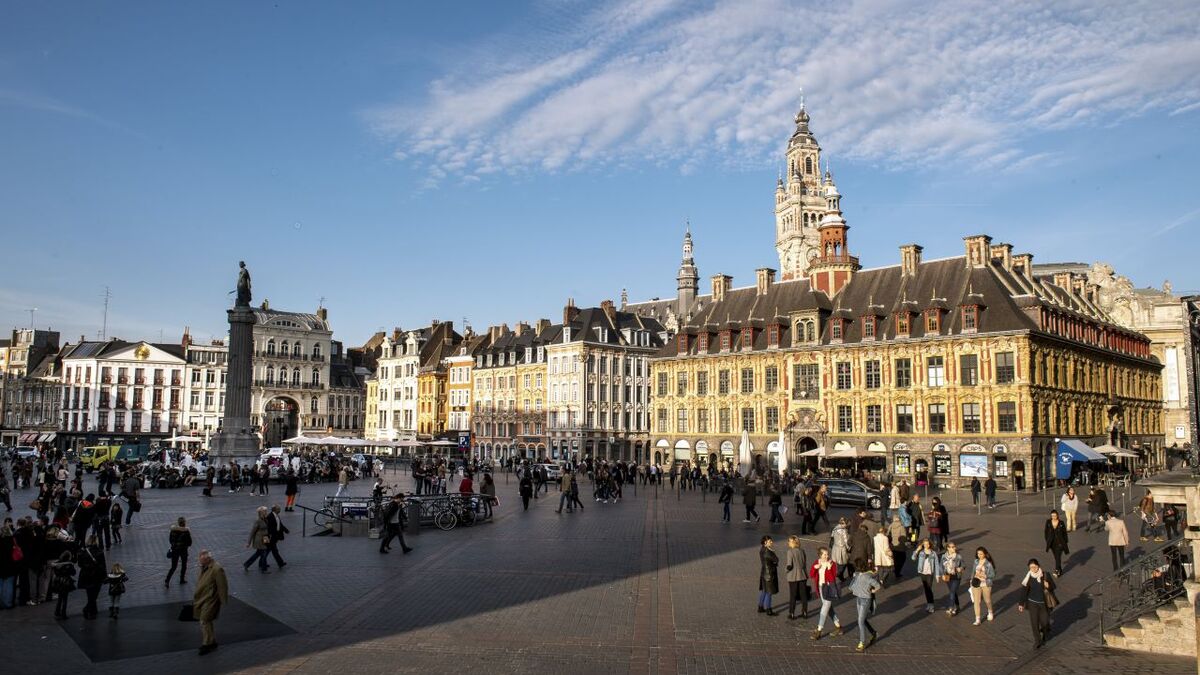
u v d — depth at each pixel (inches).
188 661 660.1
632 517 1691.7
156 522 1482.5
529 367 4601.4
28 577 851.4
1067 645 735.1
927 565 858.8
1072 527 1483.8
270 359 5315.0
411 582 972.6
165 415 5172.2
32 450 3826.3
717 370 3410.4
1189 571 786.2
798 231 6097.4
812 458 3097.9
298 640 720.3
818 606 874.1
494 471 3533.5
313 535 1385.3
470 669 643.5
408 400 5354.3
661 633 756.0
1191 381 3531.0
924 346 2827.3
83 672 632.4
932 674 649.0
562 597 897.5
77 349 5270.7
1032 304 2721.5
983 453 2664.9
